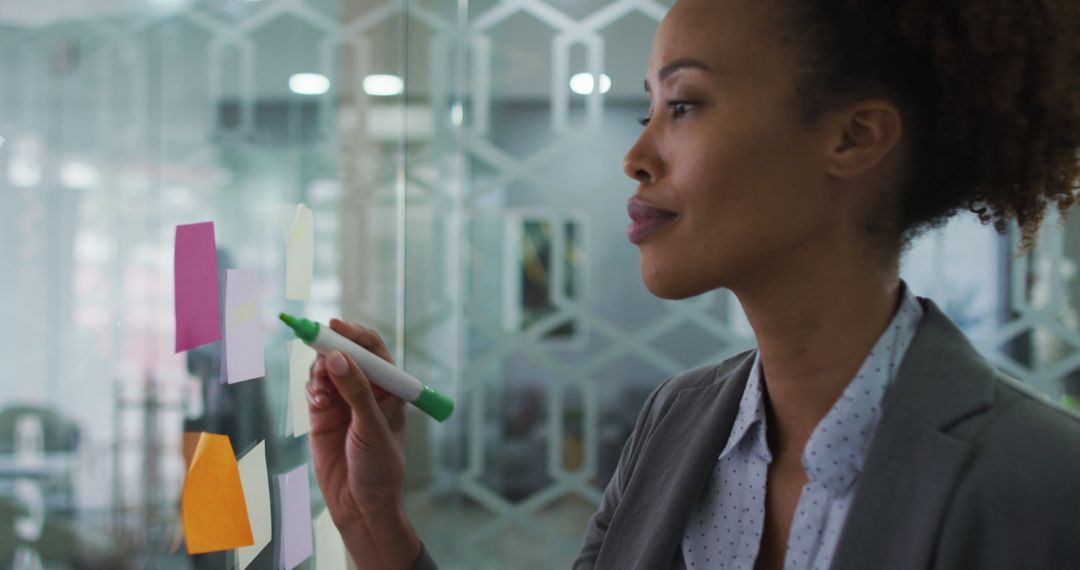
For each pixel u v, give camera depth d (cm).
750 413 52
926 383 46
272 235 65
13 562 37
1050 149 49
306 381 71
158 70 48
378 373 61
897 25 45
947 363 46
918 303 51
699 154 46
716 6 47
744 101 45
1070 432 42
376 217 95
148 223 47
